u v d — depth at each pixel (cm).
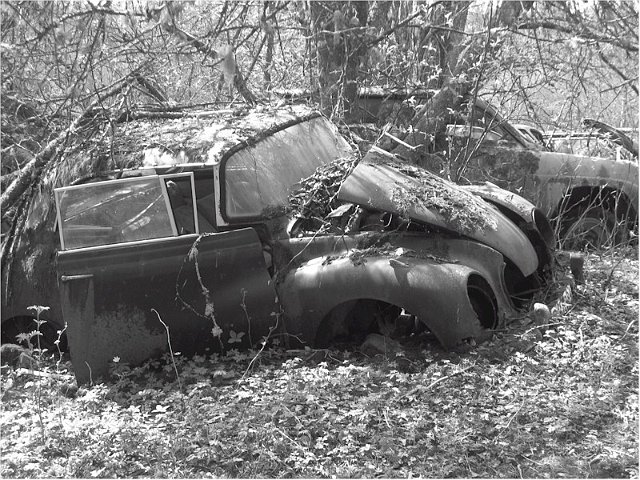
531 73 966
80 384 565
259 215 594
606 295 706
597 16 848
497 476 428
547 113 1141
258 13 955
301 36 1034
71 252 562
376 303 610
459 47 1001
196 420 486
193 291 568
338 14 824
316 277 573
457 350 565
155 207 572
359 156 706
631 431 472
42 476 438
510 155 923
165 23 686
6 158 888
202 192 586
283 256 594
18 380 594
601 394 514
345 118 934
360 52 930
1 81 833
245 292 572
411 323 619
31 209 657
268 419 482
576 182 927
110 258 564
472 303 606
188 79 921
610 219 952
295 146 655
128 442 467
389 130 924
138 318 566
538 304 614
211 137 616
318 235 596
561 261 772
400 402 501
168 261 566
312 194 627
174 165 584
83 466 447
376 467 435
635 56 904
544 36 959
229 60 631
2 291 648
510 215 689
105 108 741
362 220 610
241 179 595
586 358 564
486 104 957
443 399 504
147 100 909
